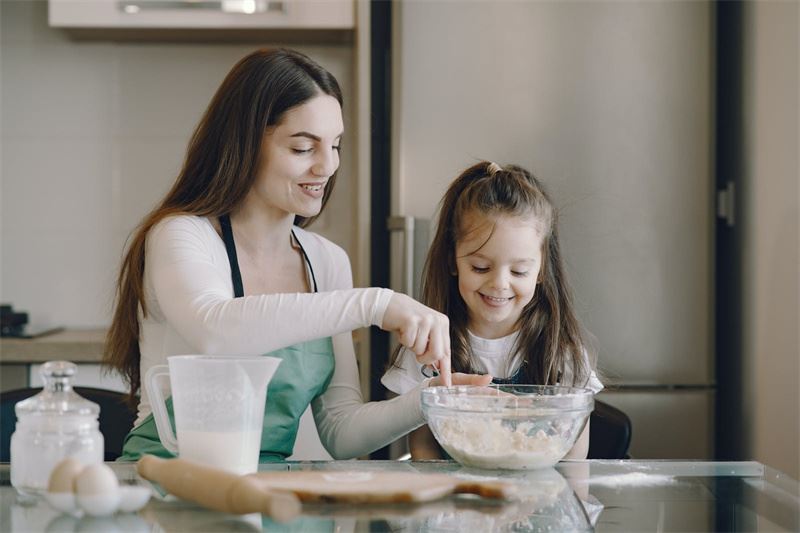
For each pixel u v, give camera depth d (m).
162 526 0.91
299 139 1.51
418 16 2.72
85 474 0.93
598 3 2.73
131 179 3.11
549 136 2.73
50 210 3.10
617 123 2.73
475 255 1.68
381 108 2.93
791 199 2.43
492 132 2.73
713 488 1.08
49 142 3.10
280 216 1.62
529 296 1.70
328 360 1.53
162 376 1.19
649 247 2.73
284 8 2.83
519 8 2.73
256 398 1.10
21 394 1.75
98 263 3.11
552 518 0.94
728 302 2.85
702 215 2.74
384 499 0.97
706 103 2.74
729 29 2.85
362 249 2.73
